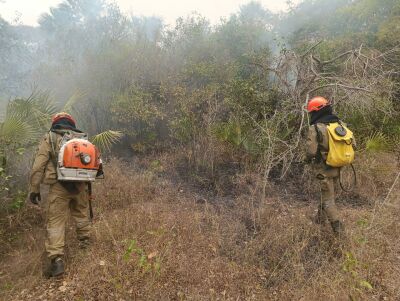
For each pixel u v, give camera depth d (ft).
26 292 10.36
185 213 15.29
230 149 22.40
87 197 12.51
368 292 10.32
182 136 23.29
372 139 20.93
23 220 14.37
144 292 10.23
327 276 10.79
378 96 21.94
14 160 14.96
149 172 20.16
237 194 18.04
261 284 10.95
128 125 24.77
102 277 10.73
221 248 12.72
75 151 10.97
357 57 22.03
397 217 14.69
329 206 13.03
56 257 10.98
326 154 12.79
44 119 15.70
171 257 11.82
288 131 20.16
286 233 13.11
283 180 19.43
